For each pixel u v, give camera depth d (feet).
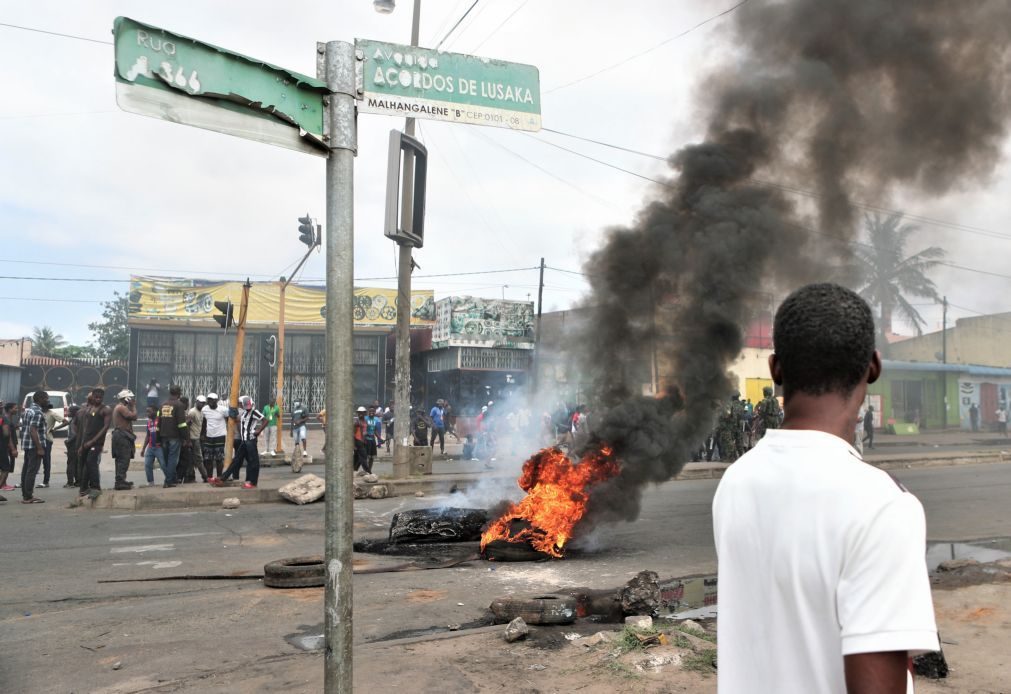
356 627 16.20
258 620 16.69
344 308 7.32
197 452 46.47
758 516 3.95
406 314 45.47
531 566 22.93
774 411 58.18
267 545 26.94
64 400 90.74
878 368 4.23
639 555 24.72
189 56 6.56
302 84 7.27
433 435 69.77
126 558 24.68
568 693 11.77
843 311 4.08
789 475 3.89
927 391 111.65
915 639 3.27
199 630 15.96
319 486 38.55
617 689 11.88
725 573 4.16
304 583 19.84
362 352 104.42
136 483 48.06
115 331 165.17
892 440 93.66
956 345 134.21
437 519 27.20
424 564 23.21
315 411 101.71
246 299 51.29
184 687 12.57
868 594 3.42
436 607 17.79
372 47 7.82
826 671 3.58
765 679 3.81
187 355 99.30
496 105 8.54
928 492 40.70
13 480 50.34
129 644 15.02
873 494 3.61
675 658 13.20
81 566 23.43
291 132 7.20
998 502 36.58
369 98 7.77
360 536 28.58
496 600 16.39
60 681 13.00
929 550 24.82
